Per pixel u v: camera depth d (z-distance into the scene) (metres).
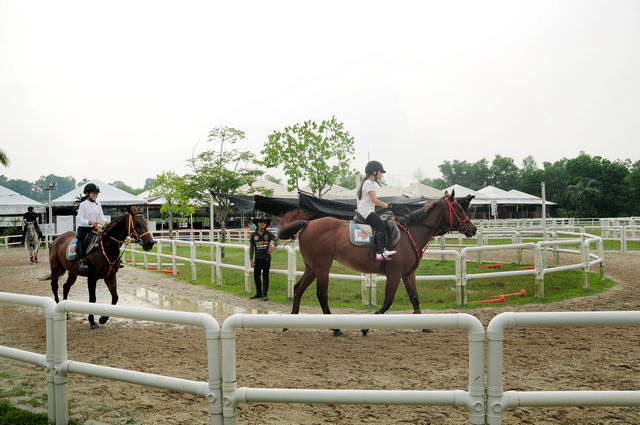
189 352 5.63
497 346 2.44
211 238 17.30
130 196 30.16
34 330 7.03
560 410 3.75
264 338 6.32
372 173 6.60
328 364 5.02
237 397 2.68
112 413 3.78
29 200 29.91
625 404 2.41
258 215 15.77
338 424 3.54
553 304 8.40
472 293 10.04
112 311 3.17
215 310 8.54
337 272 13.24
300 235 6.93
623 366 4.76
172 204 26.28
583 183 56.00
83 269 7.19
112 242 7.29
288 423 3.57
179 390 2.85
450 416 3.68
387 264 6.52
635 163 65.25
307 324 2.62
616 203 55.16
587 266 9.83
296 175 19.75
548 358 5.08
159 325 7.37
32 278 13.54
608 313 2.38
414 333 6.56
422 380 4.43
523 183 60.59
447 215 6.77
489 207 44.47
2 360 5.48
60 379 3.41
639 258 15.39
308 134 19.69
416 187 22.48
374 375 4.61
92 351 5.71
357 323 2.58
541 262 9.06
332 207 9.95
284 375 4.63
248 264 10.41
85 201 7.43
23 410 3.80
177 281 12.75
